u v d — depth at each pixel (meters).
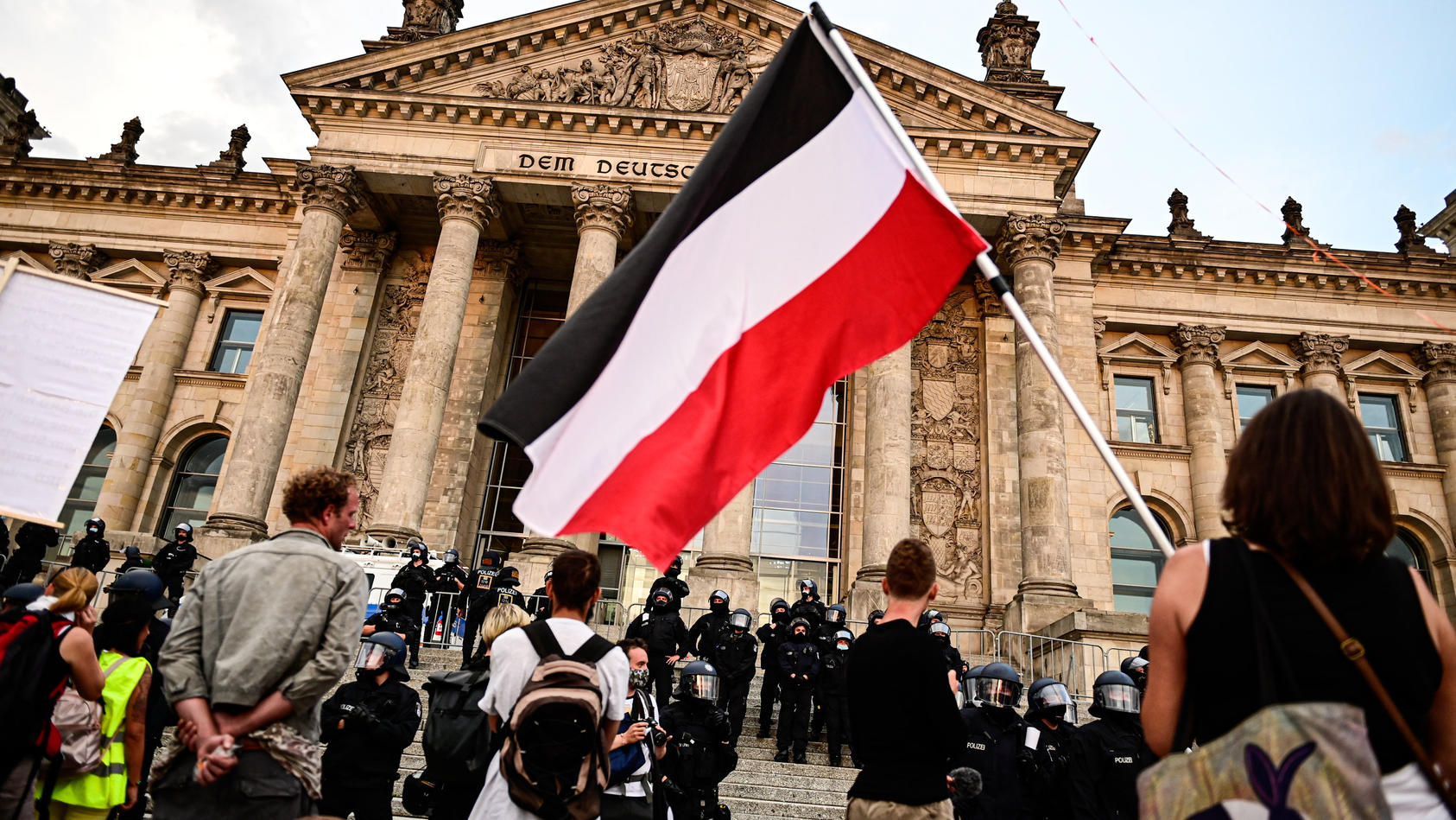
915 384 35.44
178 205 41.00
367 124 33.81
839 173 7.15
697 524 6.50
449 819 8.44
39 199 41.38
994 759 9.60
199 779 5.06
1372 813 2.61
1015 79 36.84
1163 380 38.47
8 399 6.68
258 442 29.33
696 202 7.28
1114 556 36.38
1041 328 31.20
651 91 34.12
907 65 33.78
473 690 8.52
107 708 8.00
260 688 5.27
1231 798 2.73
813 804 14.80
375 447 34.41
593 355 6.77
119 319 6.99
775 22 34.53
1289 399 3.38
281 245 40.34
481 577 21.95
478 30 34.03
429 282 31.73
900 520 29.59
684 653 17.84
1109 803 8.77
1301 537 3.10
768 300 7.01
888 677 5.94
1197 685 3.21
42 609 6.99
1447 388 38.53
